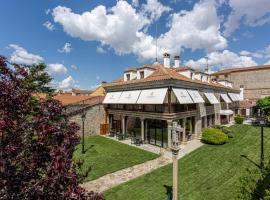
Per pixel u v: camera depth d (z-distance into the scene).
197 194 15.08
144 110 30.61
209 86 36.12
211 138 28.22
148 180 17.86
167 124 26.86
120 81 38.28
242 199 9.43
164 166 21.00
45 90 26.97
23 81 5.67
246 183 9.95
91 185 17.22
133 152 25.88
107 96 37.72
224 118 45.94
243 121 48.25
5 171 4.37
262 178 9.94
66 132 5.67
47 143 5.09
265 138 30.78
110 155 25.00
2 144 4.69
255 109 58.50
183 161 22.16
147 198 14.84
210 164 20.92
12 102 4.90
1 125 4.50
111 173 19.80
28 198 4.46
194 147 27.14
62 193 4.78
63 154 5.00
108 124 38.62
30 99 5.66
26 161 4.93
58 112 5.68
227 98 43.84
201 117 34.16
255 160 21.36
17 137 4.93
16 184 4.49
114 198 15.05
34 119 5.34
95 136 36.31
